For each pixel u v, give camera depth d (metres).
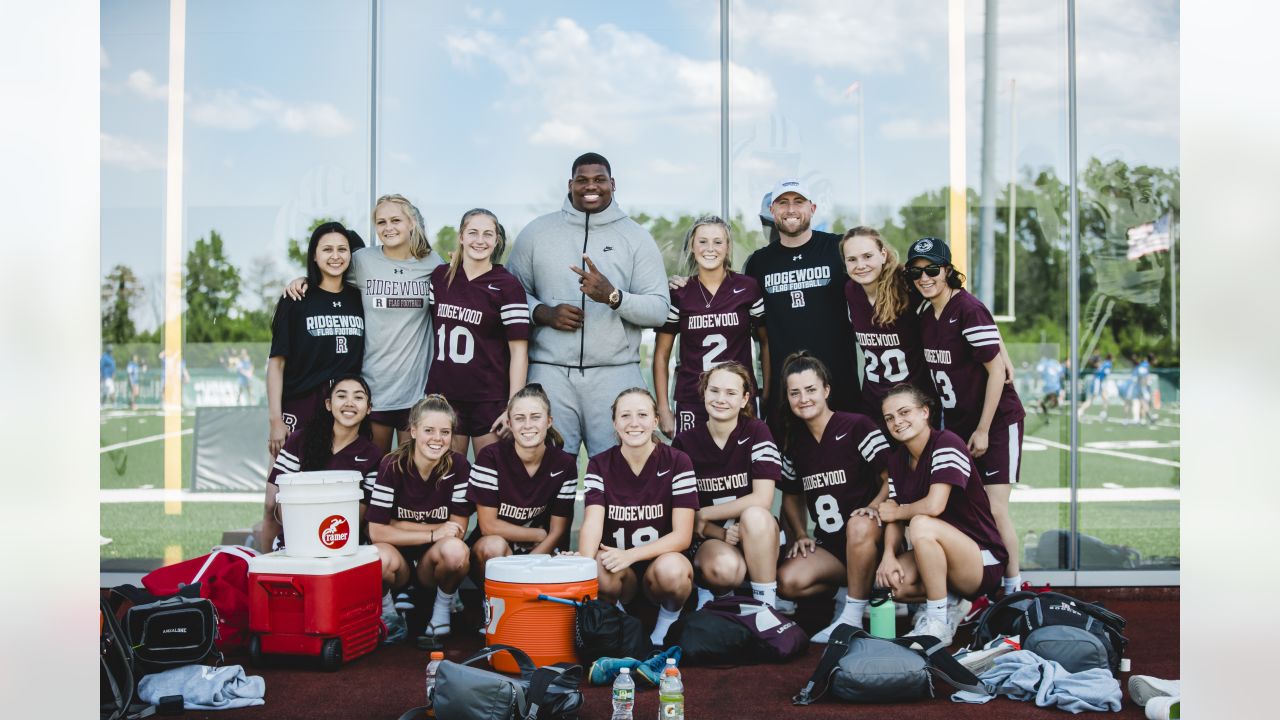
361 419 4.65
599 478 4.22
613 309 4.86
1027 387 5.46
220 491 5.32
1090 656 3.57
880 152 5.46
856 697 3.42
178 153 5.36
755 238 5.46
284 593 3.88
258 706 3.43
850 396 5.12
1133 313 5.47
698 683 3.67
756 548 4.21
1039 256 5.46
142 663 3.51
